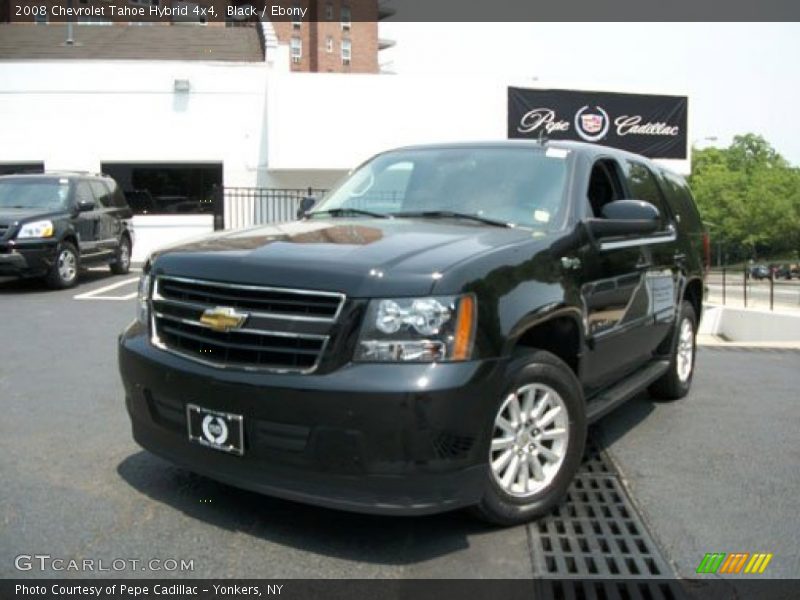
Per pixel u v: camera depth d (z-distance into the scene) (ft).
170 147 66.54
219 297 11.63
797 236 260.83
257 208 67.31
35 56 79.41
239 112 67.00
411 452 10.42
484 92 67.92
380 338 10.60
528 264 12.27
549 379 12.28
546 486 12.44
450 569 10.93
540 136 16.46
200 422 11.57
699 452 16.33
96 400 19.35
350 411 10.38
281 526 12.14
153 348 12.46
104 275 49.96
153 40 88.53
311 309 10.92
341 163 66.03
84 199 45.14
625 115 72.08
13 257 39.29
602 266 14.48
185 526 12.08
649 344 17.84
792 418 19.12
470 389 10.70
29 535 11.69
